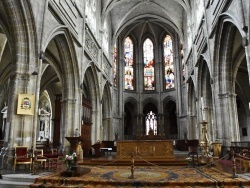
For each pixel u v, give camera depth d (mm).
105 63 32656
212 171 11484
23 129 12898
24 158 11797
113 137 36688
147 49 45250
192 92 32750
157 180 9008
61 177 9625
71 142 17484
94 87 27578
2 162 12227
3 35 19219
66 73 20484
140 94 43219
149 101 43125
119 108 40312
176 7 34594
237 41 18016
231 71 18328
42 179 9266
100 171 11758
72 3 20203
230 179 9070
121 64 42000
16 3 13016
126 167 13711
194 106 32844
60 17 17375
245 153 13055
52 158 13172
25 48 13680
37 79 13930
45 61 23125
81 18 22500
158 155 16547
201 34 23625
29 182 9305
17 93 13125
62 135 19797
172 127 43219
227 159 15680
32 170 11656
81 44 21734
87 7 24938
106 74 33219
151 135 21234
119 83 41031
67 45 19328
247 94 28875
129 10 35469
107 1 30219
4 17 15008
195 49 27297
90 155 23219
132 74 43938
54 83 31781
